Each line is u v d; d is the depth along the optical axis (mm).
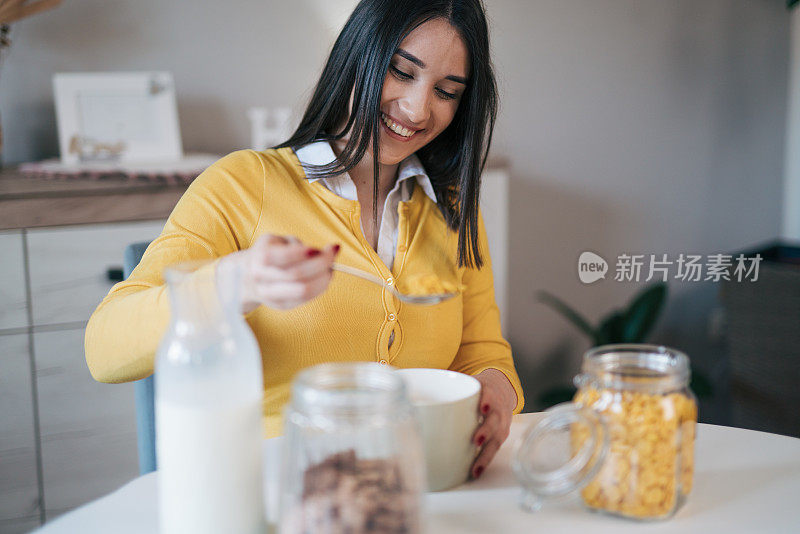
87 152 2131
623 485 729
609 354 752
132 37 2271
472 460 827
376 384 618
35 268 1871
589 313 2961
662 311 3053
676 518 748
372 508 591
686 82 2947
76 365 1936
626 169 2918
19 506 1944
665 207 3008
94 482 1989
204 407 638
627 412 719
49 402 1930
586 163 2852
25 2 2113
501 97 2678
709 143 3035
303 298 705
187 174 2018
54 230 1870
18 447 1923
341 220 1189
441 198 1302
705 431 991
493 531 721
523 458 686
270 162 1214
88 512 777
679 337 3100
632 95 2873
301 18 2432
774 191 3205
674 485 731
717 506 774
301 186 1207
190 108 2365
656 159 2959
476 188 1272
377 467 596
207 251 1078
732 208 3131
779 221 3248
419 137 1209
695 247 3088
